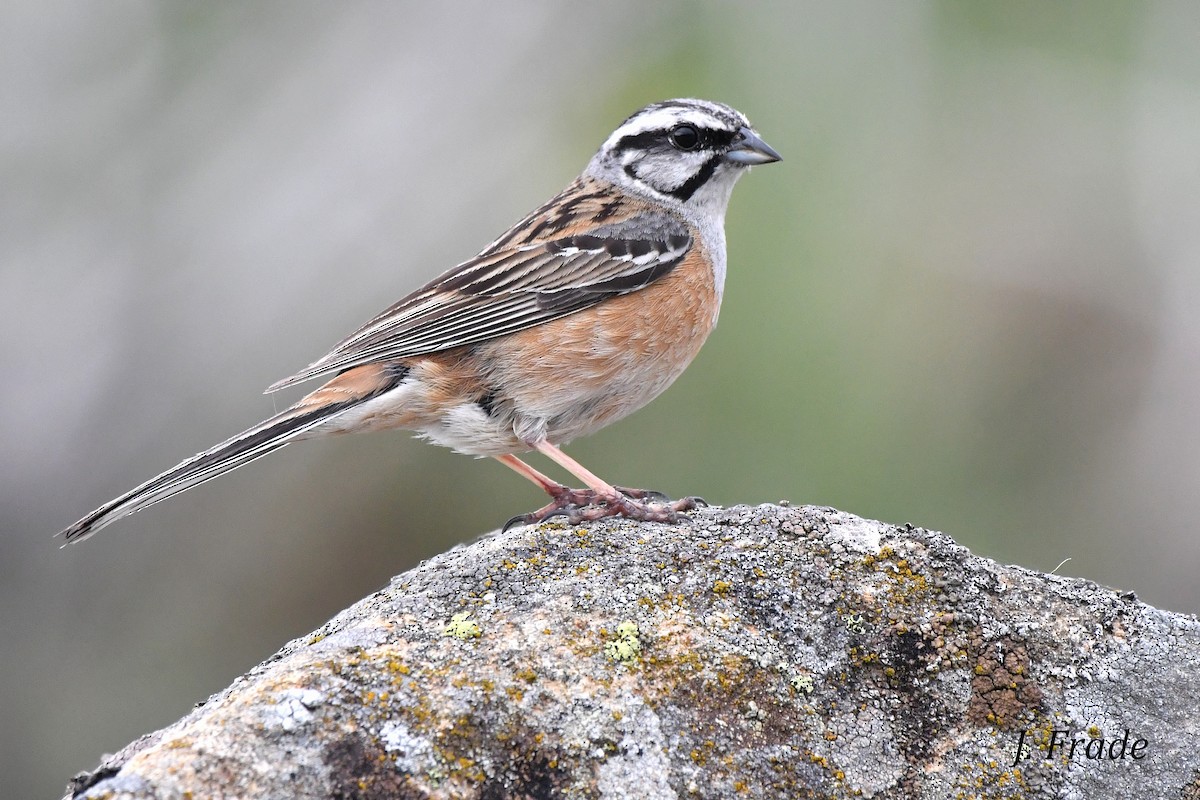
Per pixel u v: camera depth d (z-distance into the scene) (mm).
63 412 14148
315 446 13984
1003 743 5277
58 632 13664
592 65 15812
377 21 16234
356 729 4789
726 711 5184
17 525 13812
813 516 6016
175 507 13945
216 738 4633
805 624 5484
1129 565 12859
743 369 12328
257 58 16250
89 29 16203
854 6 15625
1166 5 15406
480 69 15945
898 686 5379
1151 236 14359
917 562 5715
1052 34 15586
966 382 13406
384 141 15531
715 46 15484
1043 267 14125
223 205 15266
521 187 15000
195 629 13812
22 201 15219
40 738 13227
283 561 13945
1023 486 13336
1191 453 13430
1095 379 13945
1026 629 5527
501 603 5496
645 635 5352
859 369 12547
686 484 12164
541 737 4945
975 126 15078
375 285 14672
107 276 14836
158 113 15961
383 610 5531
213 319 14547
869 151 14500
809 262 13016
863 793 5090
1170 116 15250
